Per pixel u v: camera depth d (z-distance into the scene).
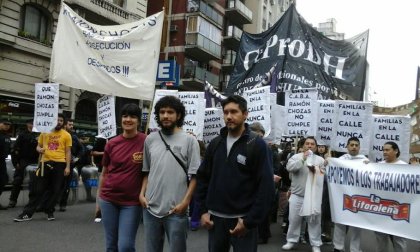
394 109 14.44
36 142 9.77
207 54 36.25
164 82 11.17
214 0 39.03
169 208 3.99
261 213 3.37
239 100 3.62
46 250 6.13
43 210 8.41
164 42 14.30
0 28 18.36
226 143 3.68
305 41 11.88
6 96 18.81
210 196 3.66
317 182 6.95
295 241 7.23
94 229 7.67
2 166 9.34
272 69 11.73
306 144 7.16
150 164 4.20
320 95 11.57
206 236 7.77
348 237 8.65
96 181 11.31
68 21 8.63
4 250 6.00
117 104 22.67
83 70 8.53
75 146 9.94
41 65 20.47
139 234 7.52
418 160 13.73
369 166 6.56
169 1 35.12
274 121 9.05
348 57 12.06
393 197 6.27
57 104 8.27
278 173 8.69
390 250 7.67
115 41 8.55
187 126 8.71
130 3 24.98
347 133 8.40
